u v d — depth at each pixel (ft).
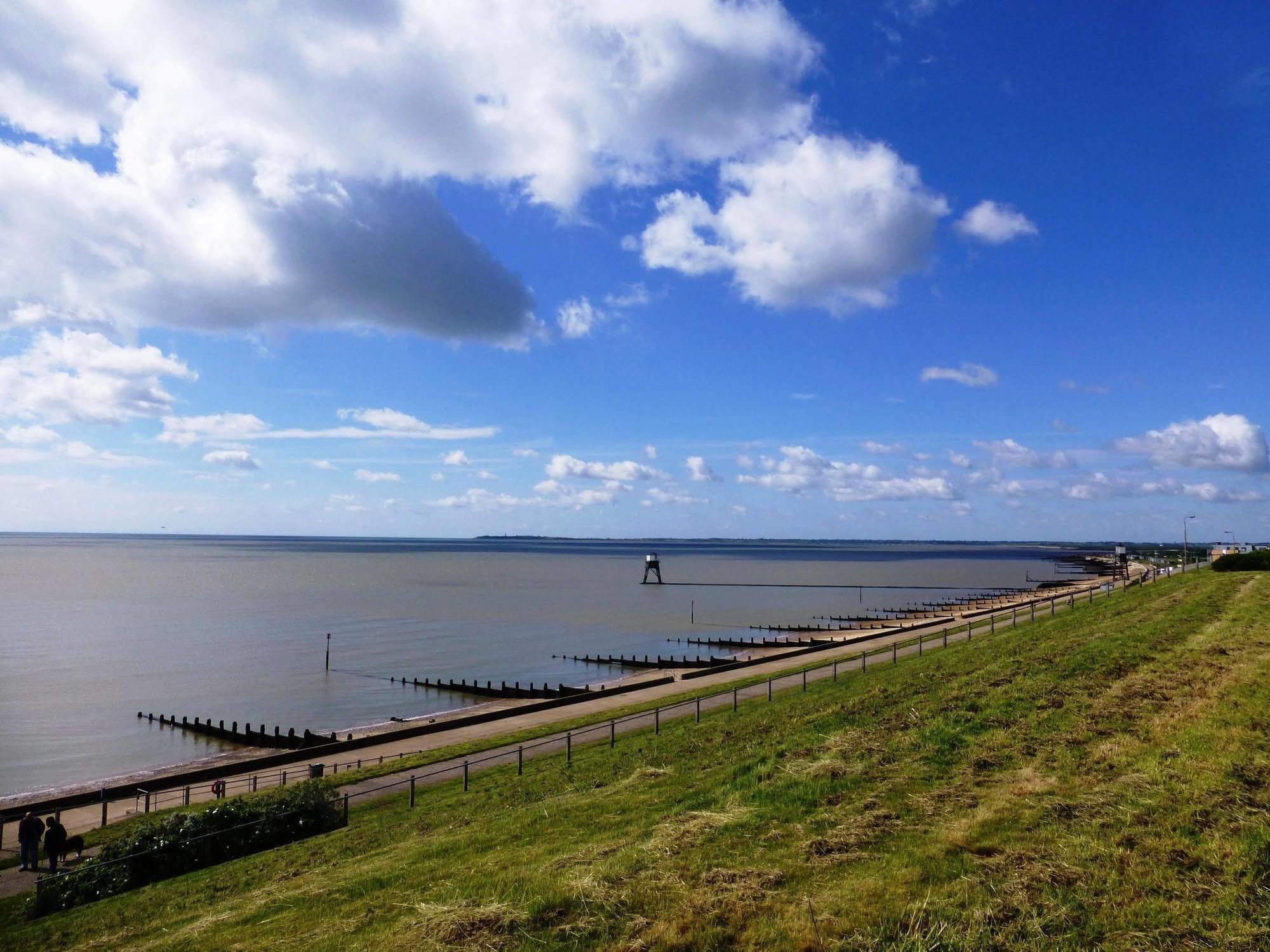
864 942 23.89
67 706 150.92
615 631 264.72
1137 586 193.16
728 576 604.90
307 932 30.58
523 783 63.16
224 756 116.78
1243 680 53.72
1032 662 69.67
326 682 177.37
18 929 42.98
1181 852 28.32
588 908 27.53
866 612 321.52
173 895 44.68
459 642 238.27
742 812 36.50
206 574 557.33
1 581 472.03
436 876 34.99
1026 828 31.63
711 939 24.70
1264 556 192.54
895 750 44.39
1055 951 22.97
